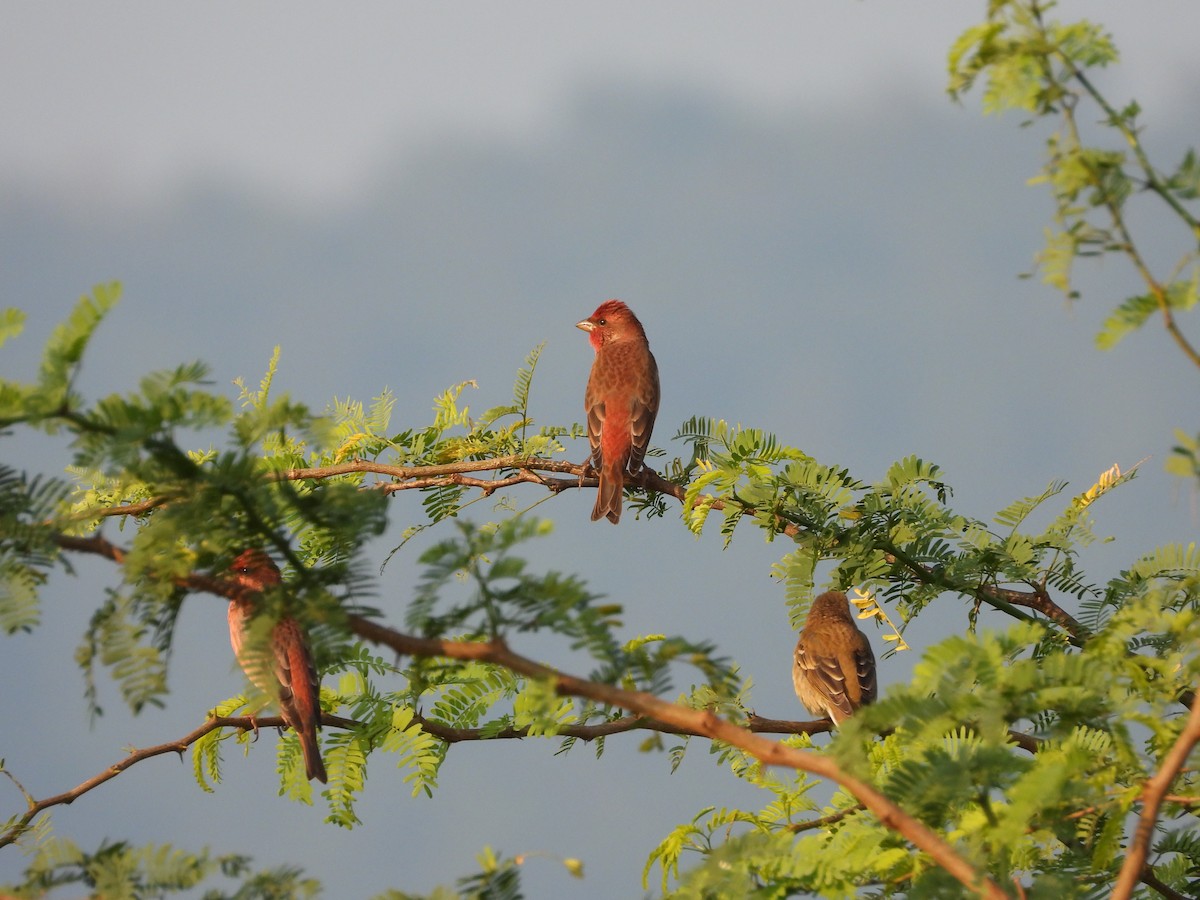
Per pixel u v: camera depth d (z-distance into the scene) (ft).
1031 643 19.07
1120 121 18.12
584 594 17.54
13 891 17.21
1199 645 20.44
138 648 17.92
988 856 17.93
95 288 17.54
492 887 16.98
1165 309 17.43
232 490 18.13
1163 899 24.09
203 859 17.46
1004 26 18.33
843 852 20.16
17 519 18.10
